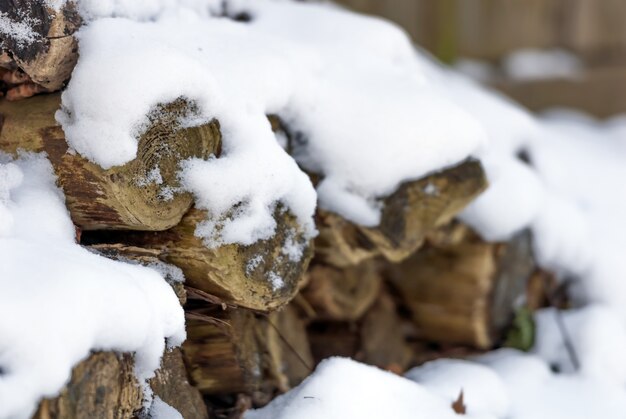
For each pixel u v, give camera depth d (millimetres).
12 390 1416
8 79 1608
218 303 1677
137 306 1500
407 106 1793
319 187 1770
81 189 1571
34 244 1510
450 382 1847
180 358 1632
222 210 1603
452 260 2004
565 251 2121
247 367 1757
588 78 2893
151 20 1684
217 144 1620
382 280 2037
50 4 1539
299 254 1679
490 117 2143
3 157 1593
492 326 2031
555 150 2305
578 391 1971
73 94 1552
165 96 1560
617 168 2375
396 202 1778
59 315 1445
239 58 1683
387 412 1679
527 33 2879
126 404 1523
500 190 1979
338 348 1969
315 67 1805
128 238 1637
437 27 2695
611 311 2100
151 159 1568
